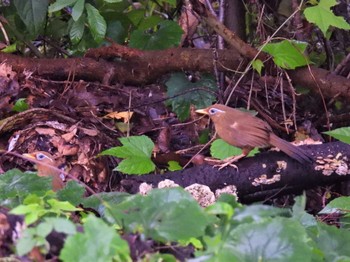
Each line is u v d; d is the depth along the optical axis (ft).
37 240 12.14
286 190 24.31
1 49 31.99
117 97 29.99
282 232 13.04
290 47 27.81
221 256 12.34
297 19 31.40
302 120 31.07
